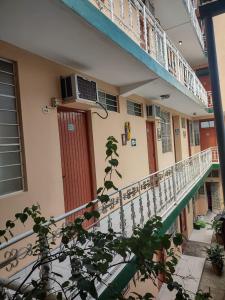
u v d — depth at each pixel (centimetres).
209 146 1566
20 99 362
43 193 387
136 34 544
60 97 429
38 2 260
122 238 164
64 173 459
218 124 264
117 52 404
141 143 744
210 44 265
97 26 322
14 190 353
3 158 342
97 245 164
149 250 147
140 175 722
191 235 1191
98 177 532
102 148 553
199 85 1061
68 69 454
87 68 471
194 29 1005
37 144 383
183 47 1187
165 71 584
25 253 228
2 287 185
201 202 1462
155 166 871
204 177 1026
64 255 168
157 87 644
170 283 163
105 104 579
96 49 389
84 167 512
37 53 388
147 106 802
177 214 587
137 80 573
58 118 455
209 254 888
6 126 348
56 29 319
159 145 905
